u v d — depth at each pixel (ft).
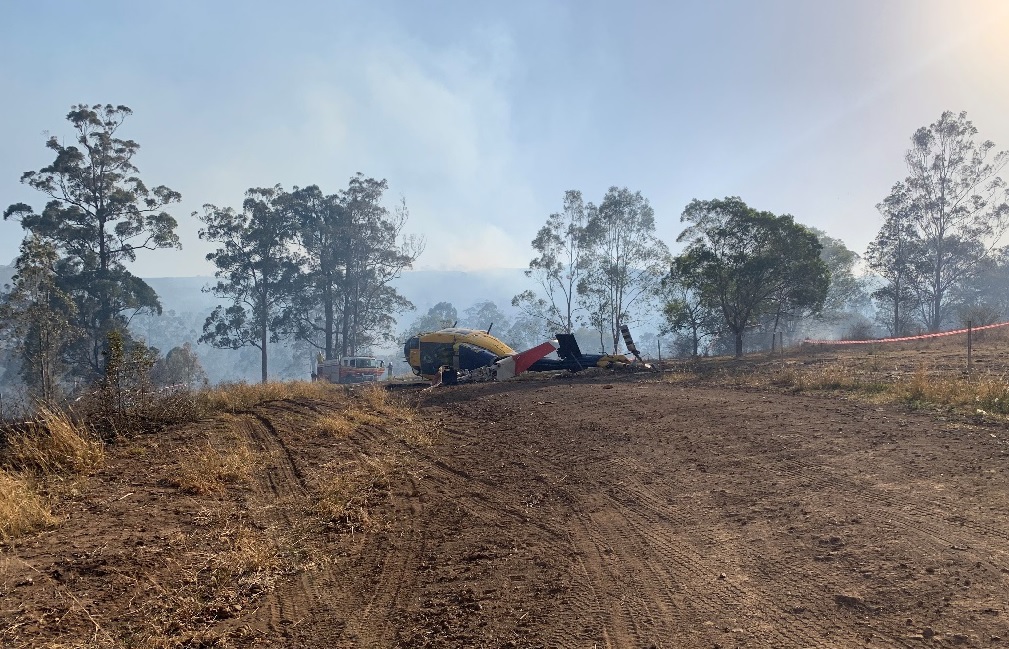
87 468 24.81
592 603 14.83
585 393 49.62
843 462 24.41
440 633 13.85
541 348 73.51
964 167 163.32
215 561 17.61
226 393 43.14
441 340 80.74
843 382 44.11
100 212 158.71
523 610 14.73
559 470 27.58
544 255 165.58
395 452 31.42
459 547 19.13
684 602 14.53
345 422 36.73
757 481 23.18
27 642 12.98
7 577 15.78
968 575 14.35
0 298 120.26
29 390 31.68
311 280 210.59
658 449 29.45
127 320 166.71
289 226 207.41
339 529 20.75
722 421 34.04
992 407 32.07
